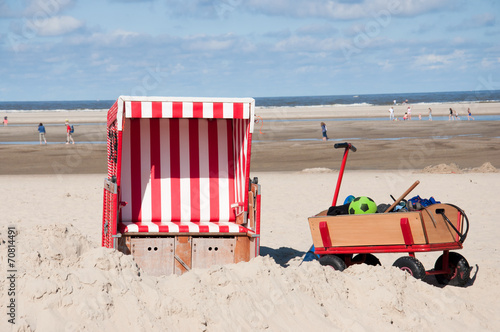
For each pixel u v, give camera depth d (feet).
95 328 13.78
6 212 38.99
